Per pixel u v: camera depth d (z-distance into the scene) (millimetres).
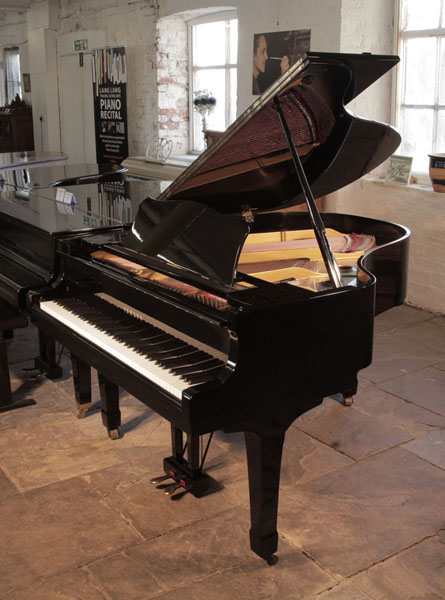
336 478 2971
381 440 3303
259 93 6137
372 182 5484
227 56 7195
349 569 2387
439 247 5051
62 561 2430
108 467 3068
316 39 5453
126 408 3662
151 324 2588
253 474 2312
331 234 3648
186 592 2271
